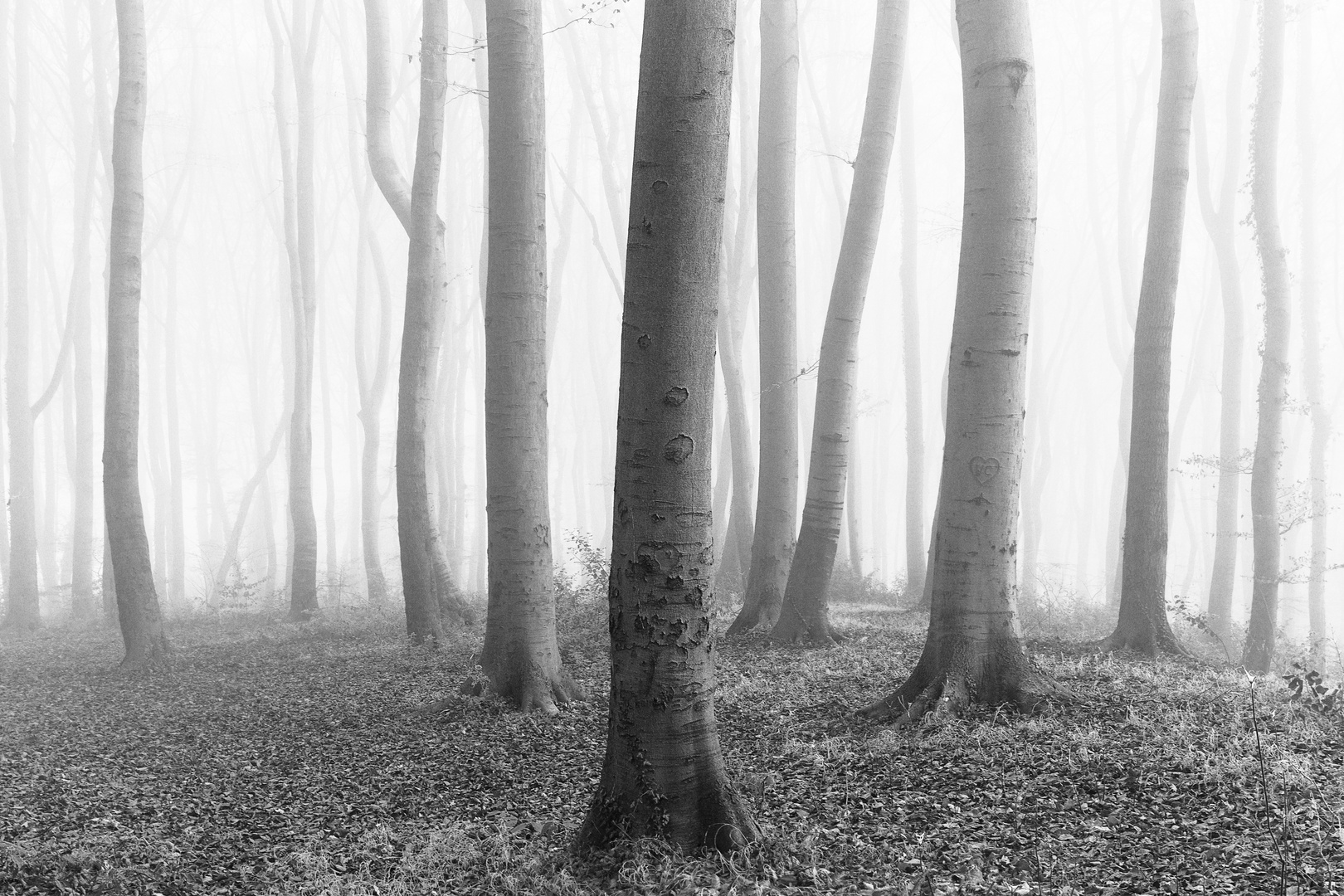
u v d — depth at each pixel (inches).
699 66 225.6
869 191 574.6
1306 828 217.3
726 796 236.5
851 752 320.2
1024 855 222.2
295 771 367.6
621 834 233.8
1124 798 250.1
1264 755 265.1
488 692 440.5
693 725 235.3
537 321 453.7
